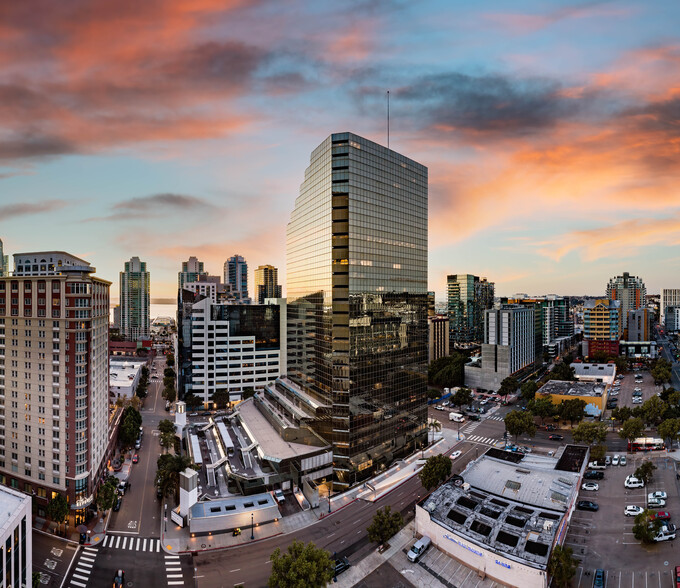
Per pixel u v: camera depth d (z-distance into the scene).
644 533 94.69
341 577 90.00
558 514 98.62
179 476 116.25
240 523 108.81
